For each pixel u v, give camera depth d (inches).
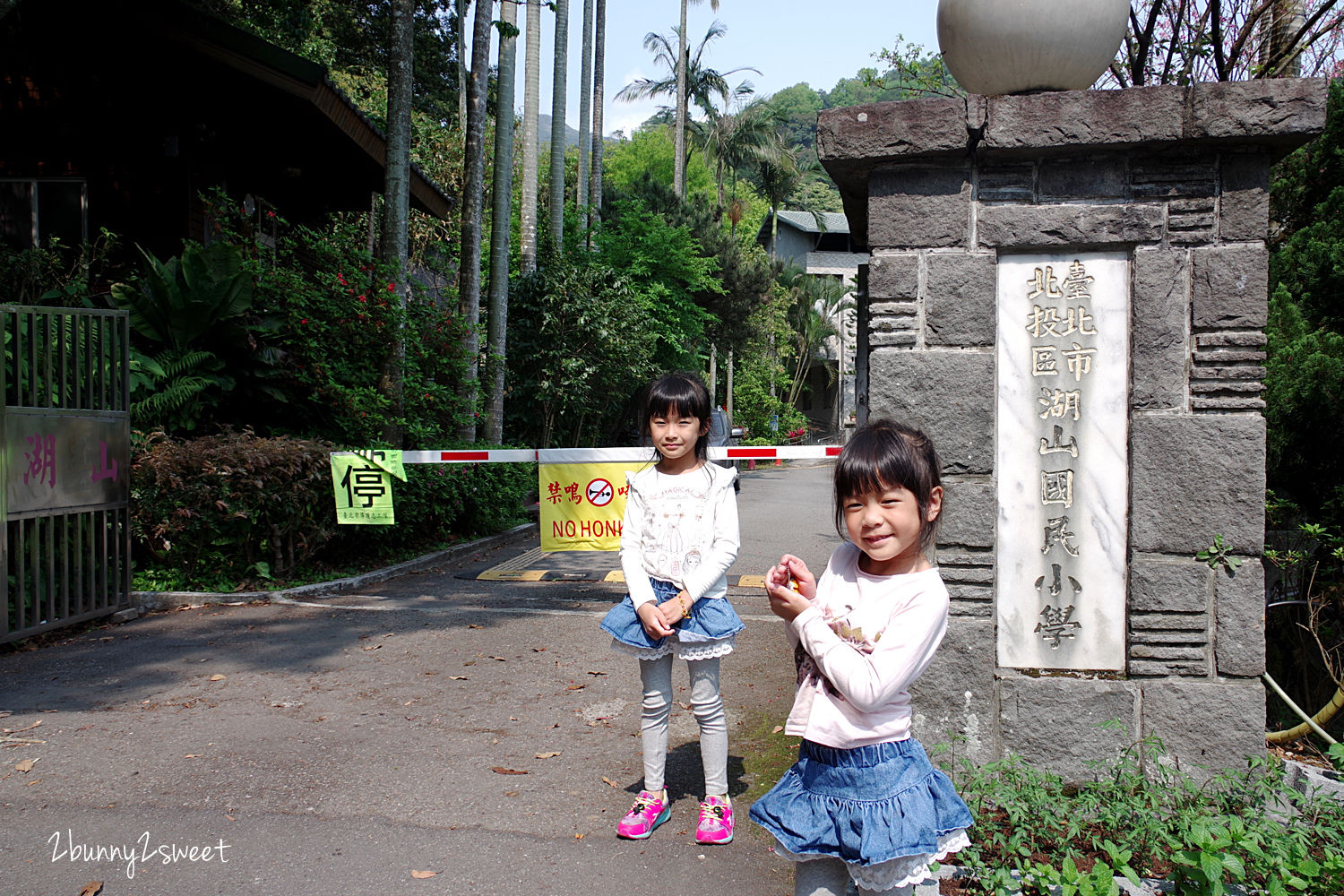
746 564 365.7
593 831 131.6
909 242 138.7
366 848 125.4
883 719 82.1
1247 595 130.3
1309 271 204.7
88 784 144.6
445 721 177.5
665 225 879.1
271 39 646.5
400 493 347.6
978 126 132.5
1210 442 131.1
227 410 358.0
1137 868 113.6
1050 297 136.4
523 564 368.2
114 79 435.5
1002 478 136.9
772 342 1434.5
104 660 217.3
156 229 439.8
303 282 367.9
